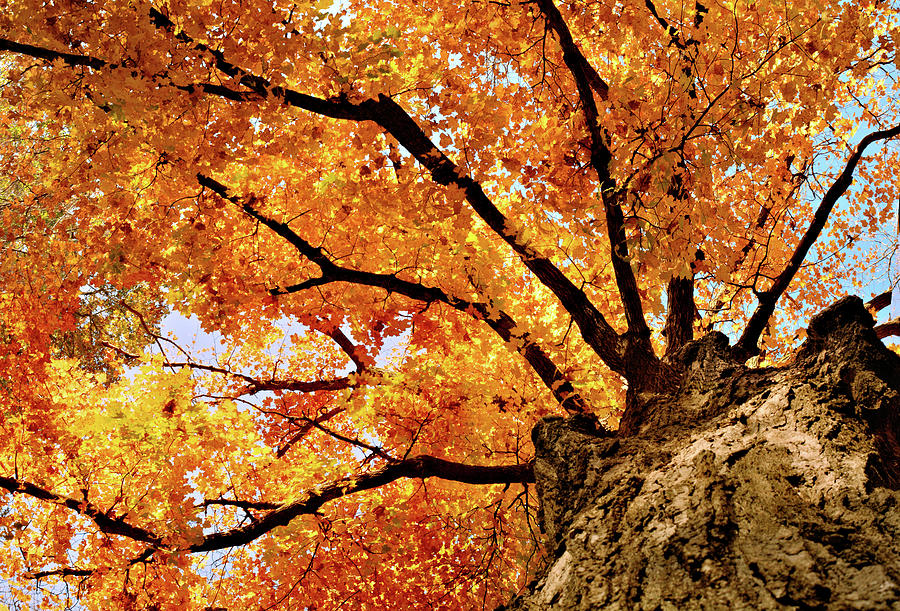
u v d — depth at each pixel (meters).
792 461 2.54
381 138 4.95
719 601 1.98
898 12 5.65
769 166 6.21
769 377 3.31
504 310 5.11
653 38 4.72
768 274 6.18
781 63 4.22
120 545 5.81
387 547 5.55
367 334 5.53
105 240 5.16
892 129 4.94
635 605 2.15
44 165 5.77
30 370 6.18
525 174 4.97
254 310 6.46
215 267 4.97
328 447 8.16
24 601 5.70
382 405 5.73
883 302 5.46
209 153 4.45
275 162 5.25
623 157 4.20
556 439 3.61
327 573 5.75
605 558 2.48
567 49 4.89
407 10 5.27
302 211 5.52
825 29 3.96
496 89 5.34
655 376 4.01
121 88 3.84
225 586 6.45
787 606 1.85
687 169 4.27
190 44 4.06
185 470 5.18
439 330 5.50
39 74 4.26
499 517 5.91
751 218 6.44
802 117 4.00
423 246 4.91
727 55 4.01
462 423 5.57
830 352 3.12
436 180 4.70
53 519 5.80
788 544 2.10
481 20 5.02
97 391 6.72
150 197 5.21
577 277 5.41
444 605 6.31
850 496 2.22
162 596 5.55
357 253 5.24
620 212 4.60
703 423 3.28
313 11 3.95
